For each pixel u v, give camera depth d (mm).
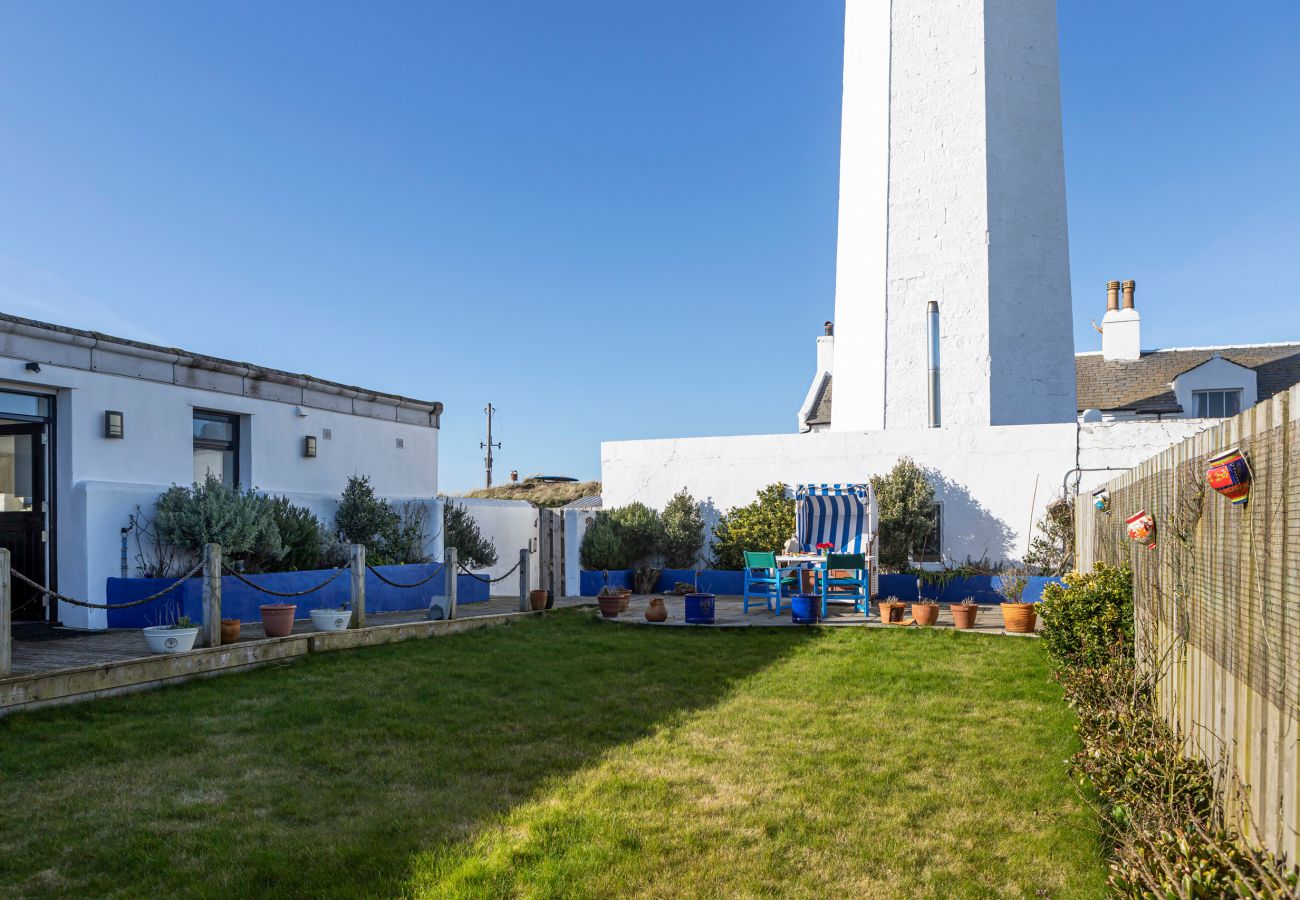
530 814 4723
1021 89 18500
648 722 6738
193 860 4148
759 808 4820
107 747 5918
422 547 14820
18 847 4281
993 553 15609
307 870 4031
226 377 12328
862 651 10133
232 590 10609
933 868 4062
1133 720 5121
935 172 18578
